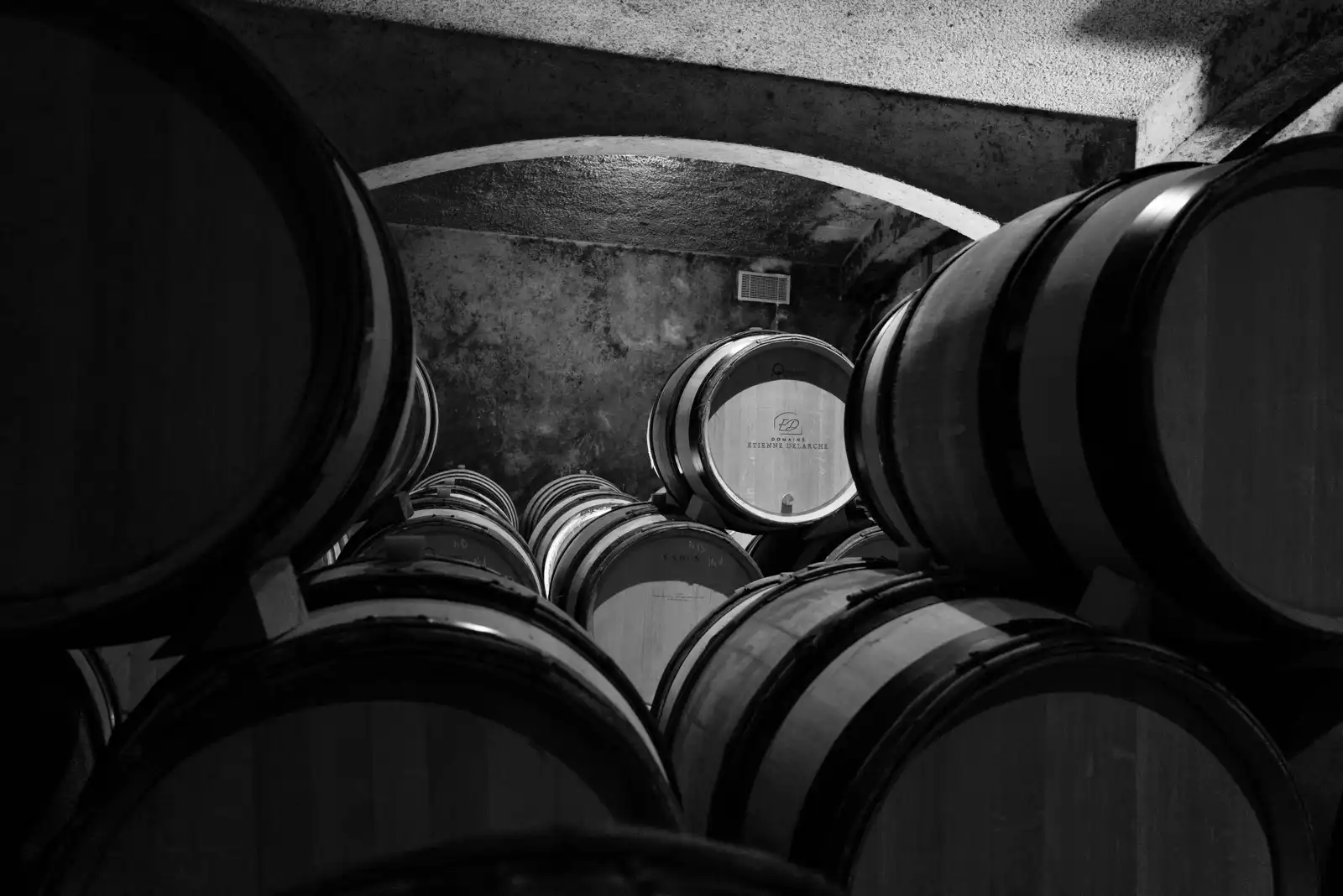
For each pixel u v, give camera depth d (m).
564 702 1.11
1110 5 3.91
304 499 1.15
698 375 4.89
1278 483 1.55
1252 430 1.53
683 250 9.45
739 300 9.60
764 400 4.71
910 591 1.73
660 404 5.34
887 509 2.27
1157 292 1.37
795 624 1.81
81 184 1.16
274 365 1.18
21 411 1.14
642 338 9.38
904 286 9.12
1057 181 4.82
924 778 1.41
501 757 1.17
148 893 1.11
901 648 1.52
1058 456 1.54
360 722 1.15
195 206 1.17
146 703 1.17
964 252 2.08
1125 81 4.53
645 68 4.41
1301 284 1.58
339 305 1.15
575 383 9.22
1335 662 1.68
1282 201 1.57
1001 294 1.69
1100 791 1.47
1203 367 1.50
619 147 4.51
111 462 1.15
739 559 4.16
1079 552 1.60
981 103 4.77
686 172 7.73
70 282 1.15
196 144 1.17
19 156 1.14
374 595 1.32
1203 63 4.30
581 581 4.15
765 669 1.72
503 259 9.05
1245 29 4.01
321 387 1.15
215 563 1.12
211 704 1.06
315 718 1.14
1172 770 1.50
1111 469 1.41
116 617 1.14
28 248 1.14
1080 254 1.58
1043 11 3.94
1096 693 1.47
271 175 1.18
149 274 1.17
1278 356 1.56
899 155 4.67
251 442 1.17
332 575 1.48
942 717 1.30
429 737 1.16
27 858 1.32
